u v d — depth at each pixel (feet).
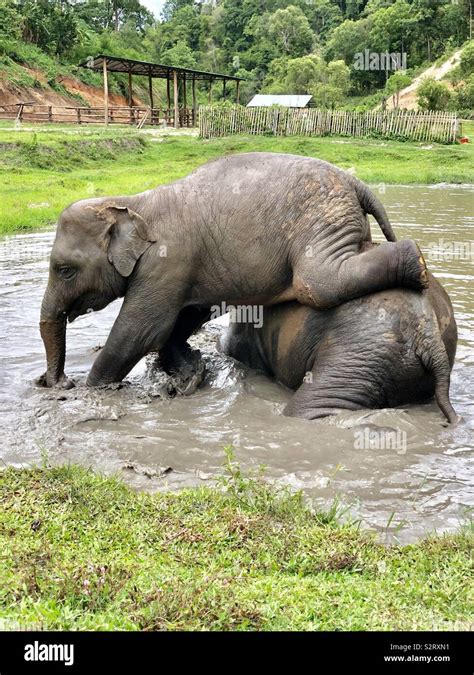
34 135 102.68
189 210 23.80
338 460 19.48
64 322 25.41
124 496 16.24
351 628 11.05
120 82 232.53
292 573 13.25
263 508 15.89
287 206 23.02
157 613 11.04
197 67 350.43
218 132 145.79
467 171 105.91
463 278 39.50
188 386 25.12
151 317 24.29
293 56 355.56
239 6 409.69
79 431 21.61
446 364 21.86
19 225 59.21
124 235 23.85
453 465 19.24
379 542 15.02
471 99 221.25
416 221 60.44
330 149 127.34
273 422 22.22
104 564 12.51
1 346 29.48
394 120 144.97
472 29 304.09
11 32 203.62
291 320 23.90
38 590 11.66
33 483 16.78
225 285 24.00
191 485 18.01
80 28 245.45
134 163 114.83
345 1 423.23
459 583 12.75
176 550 13.76
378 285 21.84
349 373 22.13
